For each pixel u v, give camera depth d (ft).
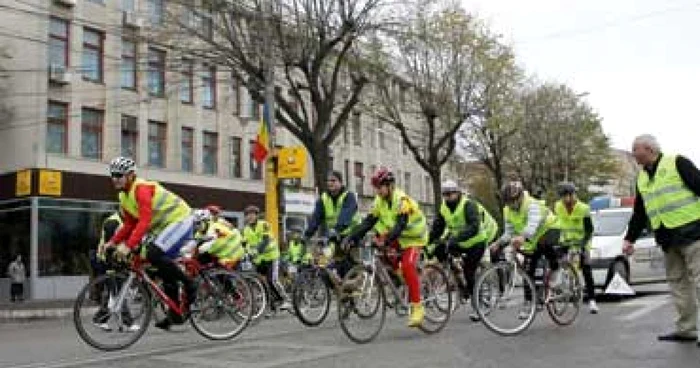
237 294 32.65
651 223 28.53
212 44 86.43
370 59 93.97
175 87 120.98
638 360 24.59
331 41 87.81
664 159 28.32
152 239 29.66
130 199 29.17
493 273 32.30
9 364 27.76
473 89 119.34
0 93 105.29
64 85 106.52
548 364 24.38
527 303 32.76
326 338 31.30
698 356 25.02
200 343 30.89
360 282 30.30
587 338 30.04
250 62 87.15
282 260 55.11
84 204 104.94
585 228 40.37
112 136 111.96
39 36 104.32
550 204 162.50
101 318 28.68
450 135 120.06
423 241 31.94
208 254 39.37
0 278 102.58
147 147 117.29
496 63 120.78
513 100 133.39
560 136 167.02
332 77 92.22
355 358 26.08
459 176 187.83
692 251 27.37
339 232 35.37
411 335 31.73
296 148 76.13
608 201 69.21
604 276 54.19
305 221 123.44
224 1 84.84
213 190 125.49
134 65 115.24
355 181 168.55
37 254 98.73
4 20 105.70
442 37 113.09
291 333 33.35
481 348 27.86
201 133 126.62
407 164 192.85
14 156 104.63
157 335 33.91
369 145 175.22
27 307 76.89
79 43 108.78
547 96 165.78
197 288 31.24
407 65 113.19
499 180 152.56
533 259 34.40
